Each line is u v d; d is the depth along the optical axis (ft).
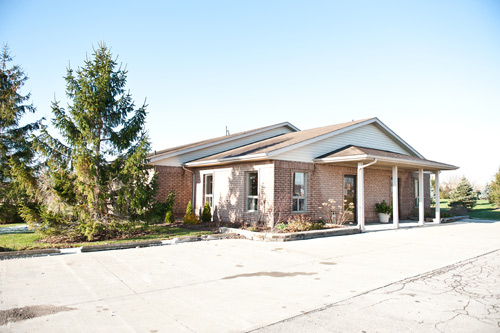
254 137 69.46
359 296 18.07
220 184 53.52
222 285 19.84
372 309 16.08
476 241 37.55
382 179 58.80
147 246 32.30
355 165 51.57
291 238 36.45
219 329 13.60
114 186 36.55
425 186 70.08
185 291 18.61
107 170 36.88
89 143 34.37
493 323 14.47
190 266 24.36
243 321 14.46
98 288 18.86
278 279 21.31
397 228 48.21
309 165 47.83
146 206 37.04
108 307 15.98
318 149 49.57
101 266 23.93
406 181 64.08
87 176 33.99
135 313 15.25
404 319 14.84
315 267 24.64
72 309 15.62
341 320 14.67
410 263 26.25
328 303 16.89
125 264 24.66
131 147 38.06
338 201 51.44
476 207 110.83
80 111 35.86
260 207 45.42
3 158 51.65
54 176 33.94
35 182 34.76
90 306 16.07
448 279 21.70
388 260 27.27
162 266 24.23
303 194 47.93
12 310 15.37
